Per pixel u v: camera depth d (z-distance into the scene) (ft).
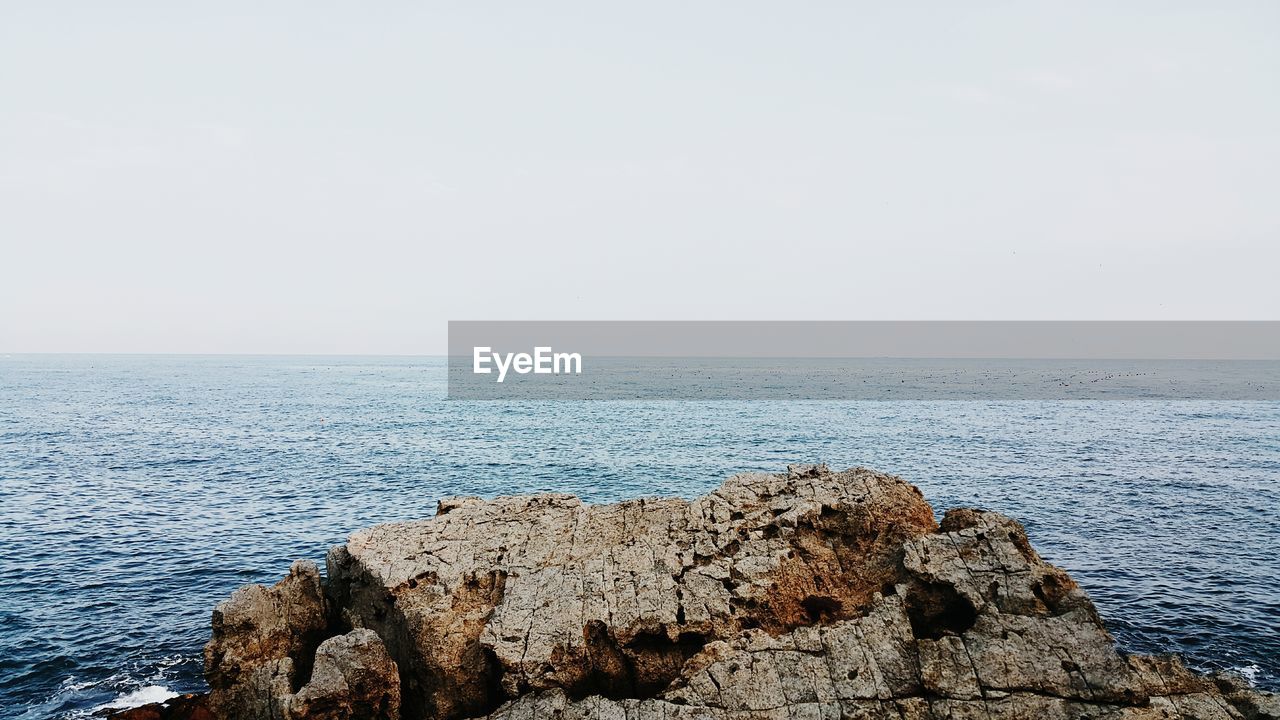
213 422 282.36
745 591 69.92
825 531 79.51
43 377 606.96
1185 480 175.83
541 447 213.87
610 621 67.15
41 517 140.15
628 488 159.74
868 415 307.37
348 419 291.58
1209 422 292.61
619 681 66.64
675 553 75.36
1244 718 54.90
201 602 103.35
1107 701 57.06
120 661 87.61
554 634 65.98
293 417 300.20
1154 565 116.67
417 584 74.59
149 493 158.61
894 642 63.57
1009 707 57.21
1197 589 107.34
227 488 163.12
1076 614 65.21
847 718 57.47
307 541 127.13
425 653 67.31
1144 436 249.14
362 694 64.34
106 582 109.70
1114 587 108.06
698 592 69.97
